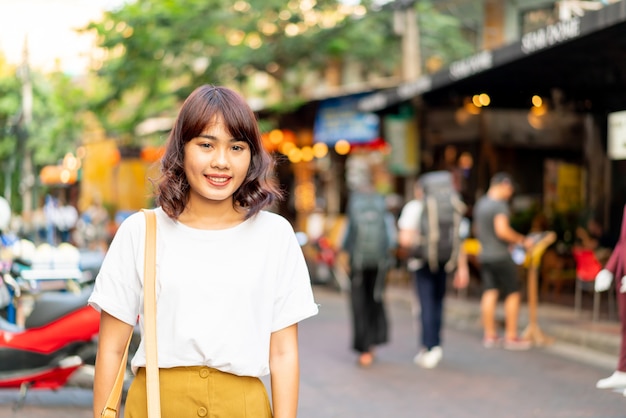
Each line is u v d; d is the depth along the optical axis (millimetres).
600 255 13094
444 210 9289
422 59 19562
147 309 2676
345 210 21438
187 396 2686
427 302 9406
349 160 21188
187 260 2711
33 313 6637
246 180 2791
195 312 2686
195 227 2771
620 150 11234
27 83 16422
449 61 18969
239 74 20203
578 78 12711
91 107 21031
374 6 19438
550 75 12578
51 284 8156
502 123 17219
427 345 9406
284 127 21281
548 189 16578
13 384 6609
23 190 15695
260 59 19297
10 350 6531
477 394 7988
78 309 6613
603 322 11773
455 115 17812
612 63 11672
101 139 24297
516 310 10742
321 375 8906
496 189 10758
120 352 2811
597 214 15344
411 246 9367
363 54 19844
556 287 14734
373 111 16312
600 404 7559
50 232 15719
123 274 2760
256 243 2773
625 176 14992
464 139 17859
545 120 16562
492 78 12914
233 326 2699
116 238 2791
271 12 19469
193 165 2725
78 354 6637
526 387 8297
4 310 7445
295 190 24172
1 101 21094
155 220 2762
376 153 19859
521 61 11547
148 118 21531
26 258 7910
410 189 18031
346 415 7176
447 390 8164
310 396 7918
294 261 2844
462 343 10961
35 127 21031
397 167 17359
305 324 12812
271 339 2844
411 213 9398
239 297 2713
